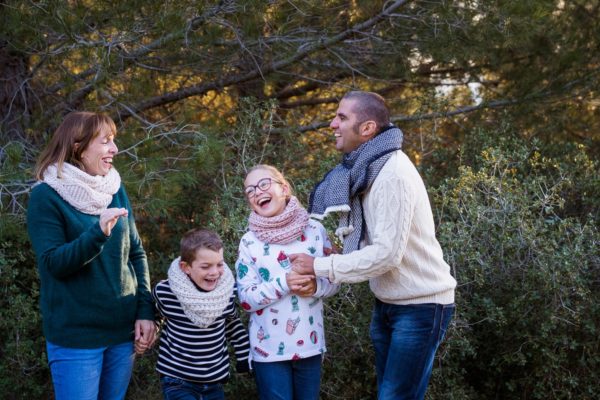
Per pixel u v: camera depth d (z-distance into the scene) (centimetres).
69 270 257
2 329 442
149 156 444
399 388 285
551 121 583
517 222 404
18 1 431
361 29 531
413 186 274
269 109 489
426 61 580
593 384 415
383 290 289
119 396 284
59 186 266
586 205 471
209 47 502
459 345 397
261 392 296
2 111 538
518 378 432
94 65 457
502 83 626
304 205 445
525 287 397
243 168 475
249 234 302
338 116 292
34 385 429
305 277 284
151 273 477
